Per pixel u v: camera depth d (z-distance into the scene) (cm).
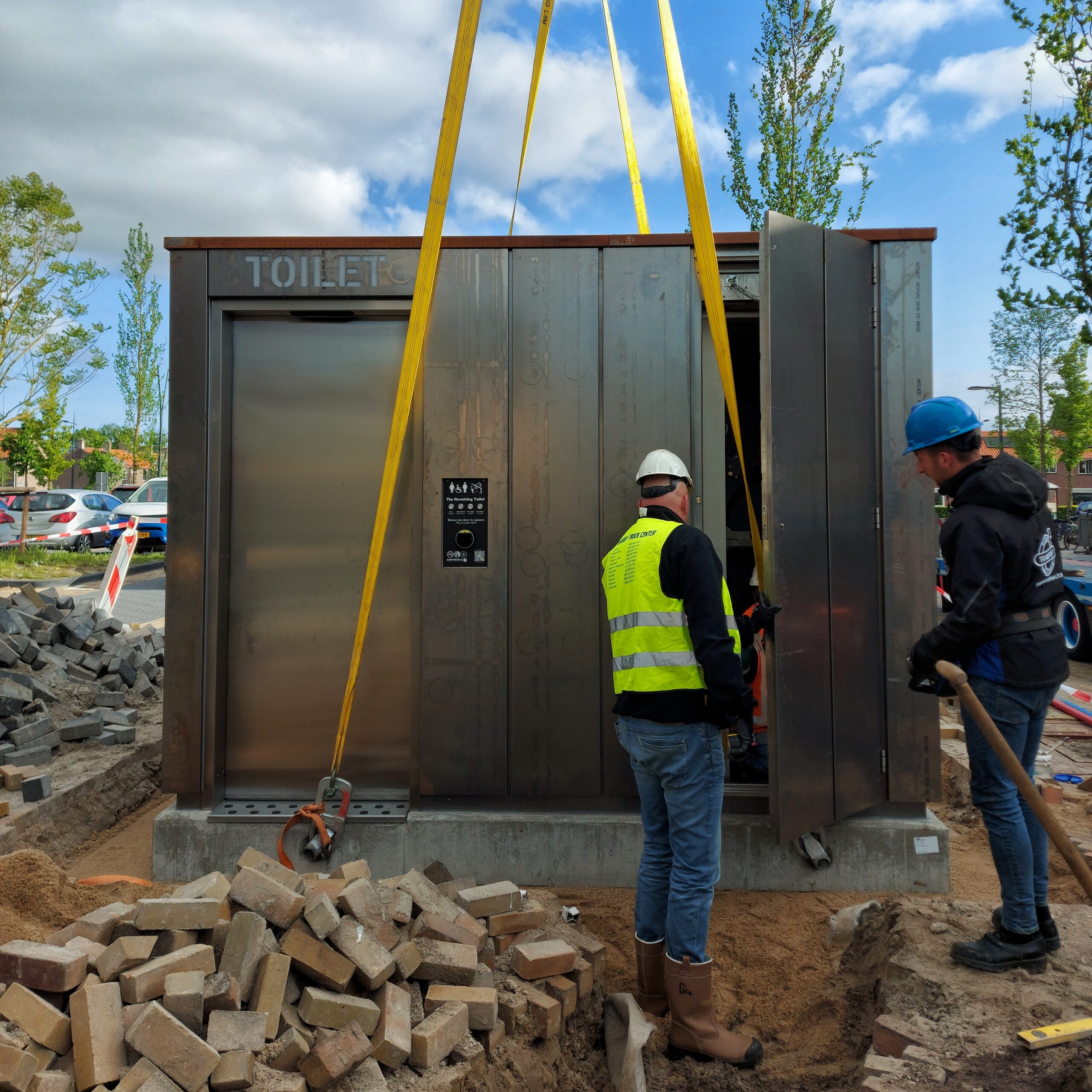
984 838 446
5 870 300
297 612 397
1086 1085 205
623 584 270
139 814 477
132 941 216
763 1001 295
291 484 397
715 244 382
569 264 382
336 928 230
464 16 337
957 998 244
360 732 395
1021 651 253
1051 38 936
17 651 567
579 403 382
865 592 373
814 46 984
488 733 379
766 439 329
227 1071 193
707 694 255
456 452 382
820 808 347
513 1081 234
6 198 1830
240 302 387
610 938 331
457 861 372
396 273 383
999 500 250
